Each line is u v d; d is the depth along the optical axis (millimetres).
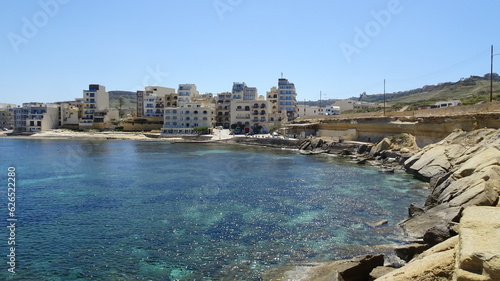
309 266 22719
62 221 33000
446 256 14008
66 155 86438
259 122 149375
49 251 26078
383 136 85938
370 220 31672
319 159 77625
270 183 49469
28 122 160500
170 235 29094
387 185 46656
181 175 57062
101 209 36938
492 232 12312
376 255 20719
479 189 26719
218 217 33719
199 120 151000
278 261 23875
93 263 24031
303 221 32094
